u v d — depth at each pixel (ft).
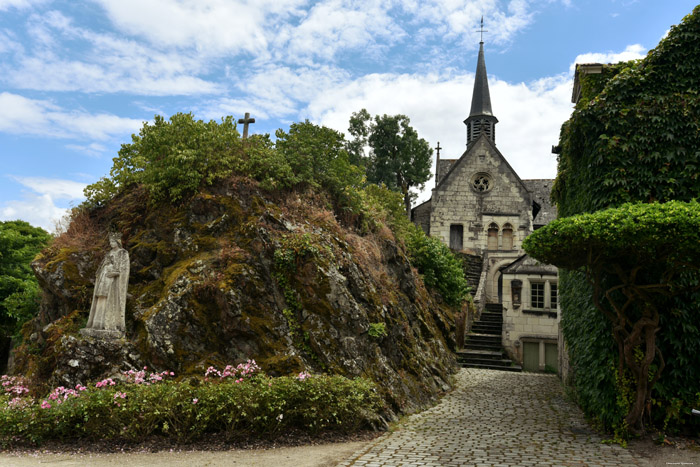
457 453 24.34
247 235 37.76
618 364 28.71
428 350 48.55
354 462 22.57
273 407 26.27
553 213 109.60
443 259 68.18
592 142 33.24
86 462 22.49
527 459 23.24
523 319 69.67
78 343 31.12
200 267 36.09
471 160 105.81
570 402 40.34
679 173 30.66
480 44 138.92
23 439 25.76
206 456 23.53
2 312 65.92
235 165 41.98
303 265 36.24
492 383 50.55
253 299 35.12
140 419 25.98
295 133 47.39
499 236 102.17
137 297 36.22
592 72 38.01
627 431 27.12
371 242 48.03
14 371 36.76
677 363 28.04
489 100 134.31
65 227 44.50
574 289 38.50
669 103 31.50
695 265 24.95
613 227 24.36
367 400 30.50
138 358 31.78
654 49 32.99
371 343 36.24
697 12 32.40
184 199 41.16
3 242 75.31
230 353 33.24
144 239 40.63
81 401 26.21
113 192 47.75
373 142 117.19
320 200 45.27
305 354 33.78
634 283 27.25
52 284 37.68
